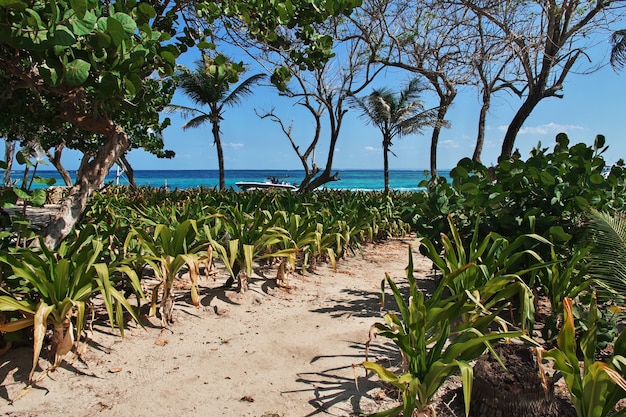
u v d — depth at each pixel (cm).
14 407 259
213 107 2019
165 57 335
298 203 741
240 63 429
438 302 277
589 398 189
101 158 411
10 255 279
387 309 468
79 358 318
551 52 955
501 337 209
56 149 1797
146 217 615
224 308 444
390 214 995
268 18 427
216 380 300
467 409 192
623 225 333
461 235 482
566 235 379
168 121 947
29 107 498
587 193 396
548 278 380
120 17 275
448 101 1409
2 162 316
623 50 930
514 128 1023
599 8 908
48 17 252
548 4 900
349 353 349
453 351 220
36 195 325
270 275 581
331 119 1580
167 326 389
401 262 740
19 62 352
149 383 294
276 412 263
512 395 238
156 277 553
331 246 718
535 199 434
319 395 283
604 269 326
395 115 1747
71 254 331
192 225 403
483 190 461
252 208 707
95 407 263
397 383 212
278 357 340
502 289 318
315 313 449
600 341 325
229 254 487
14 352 312
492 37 1039
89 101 447
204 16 439
